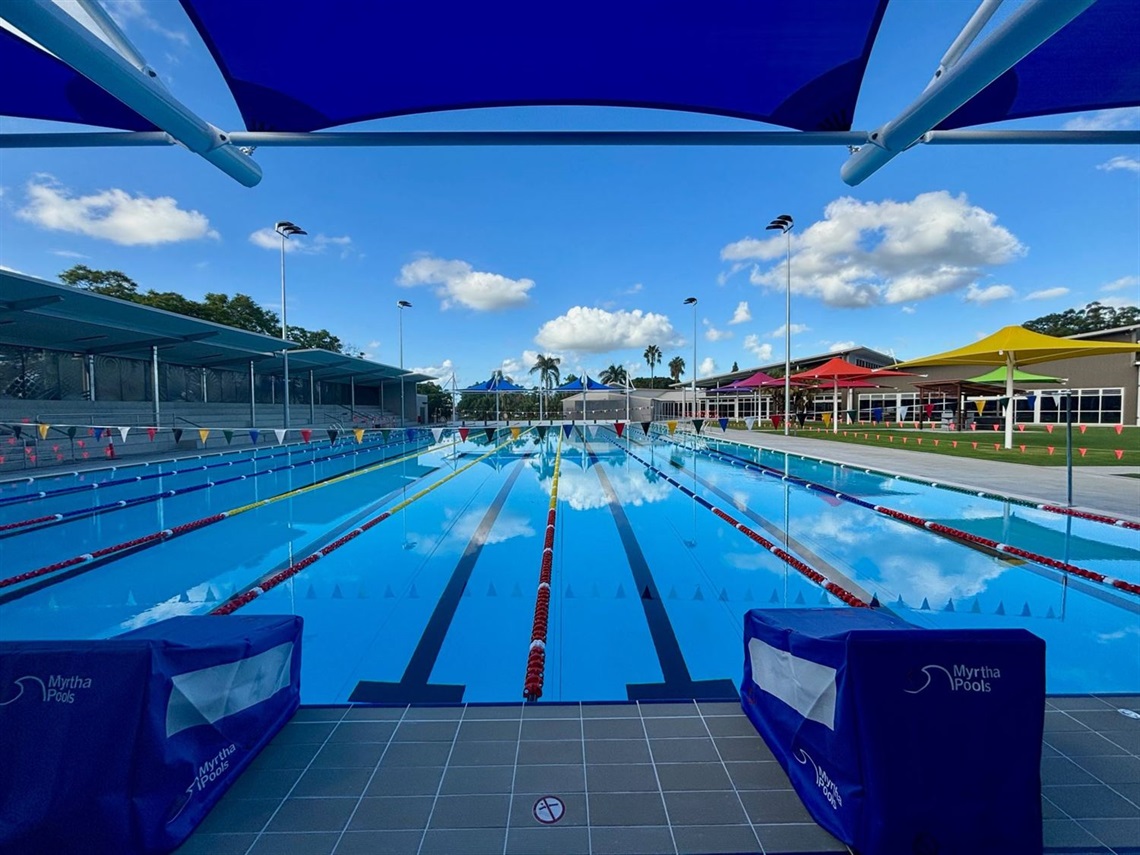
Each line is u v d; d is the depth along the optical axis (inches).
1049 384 892.6
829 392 1205.7
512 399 1755.7
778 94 84.0
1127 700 82.0
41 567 179.5
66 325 438.6
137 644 56.2
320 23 68.9
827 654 59.6
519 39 72.9
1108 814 60.4
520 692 104.0
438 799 63.4
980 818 53.5
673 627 132.4
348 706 82.4
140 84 64.4
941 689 54.9
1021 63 76.9
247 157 88.8
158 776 55.0
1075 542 196.9
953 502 268.4
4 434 407.2
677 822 59.9
